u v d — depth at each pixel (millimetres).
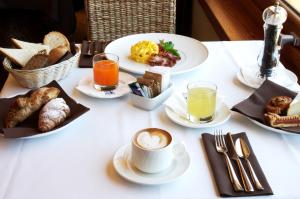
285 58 1577
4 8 2422
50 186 798
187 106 1011
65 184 803
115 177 822
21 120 976
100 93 1115
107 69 1107
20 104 972
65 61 1147
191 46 1387
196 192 782
